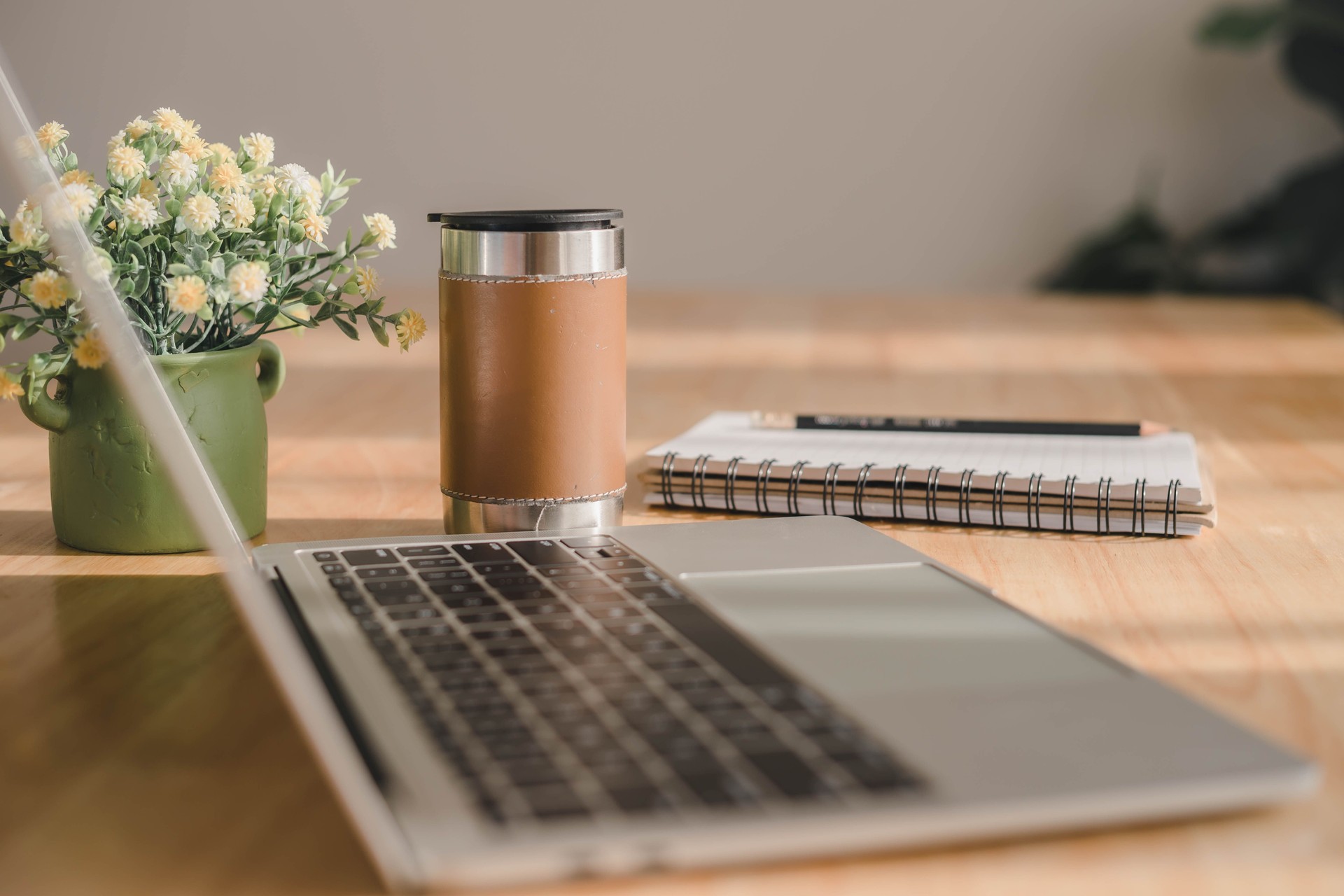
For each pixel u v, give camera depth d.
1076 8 3.67
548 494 0.69
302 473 0.89
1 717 0.47
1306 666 0.54
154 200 0.66
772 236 3.89
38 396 0.66
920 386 1.25
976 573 0.68
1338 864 0.36
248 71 3.86
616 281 0.70
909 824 0.35
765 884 0.35
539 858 0.33
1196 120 3.70
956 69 3.73
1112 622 0.60
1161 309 1.81
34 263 0.66
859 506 0.78
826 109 3.79
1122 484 0.75
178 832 0.38
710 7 3.75
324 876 0.36
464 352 0.69
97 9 3.83
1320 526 0.77
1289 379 1.28
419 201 3.92
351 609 0.53
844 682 0.44
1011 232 3.82
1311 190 3.46
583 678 0.44
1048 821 0.36
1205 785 0.37
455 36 3.81
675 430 1.06
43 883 0.35
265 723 0.47
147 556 0.69
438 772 0.37
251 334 0.71
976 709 0.42
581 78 3.82
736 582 0.57
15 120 0.60
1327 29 3.34
